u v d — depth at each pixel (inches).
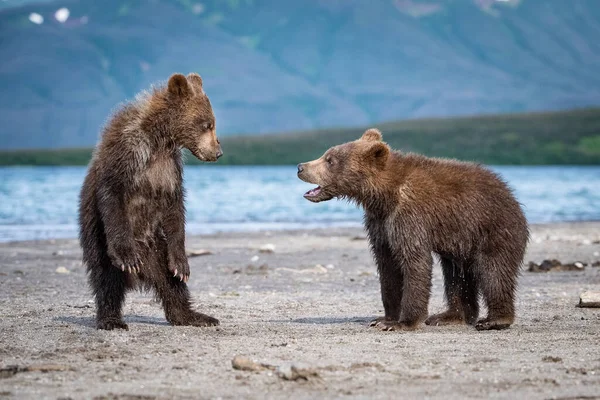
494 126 6333.7
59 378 328.2
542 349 382.3
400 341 404.5
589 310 516.1
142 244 444.5
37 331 432.5
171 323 462.6
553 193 2319.1
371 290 635.5
